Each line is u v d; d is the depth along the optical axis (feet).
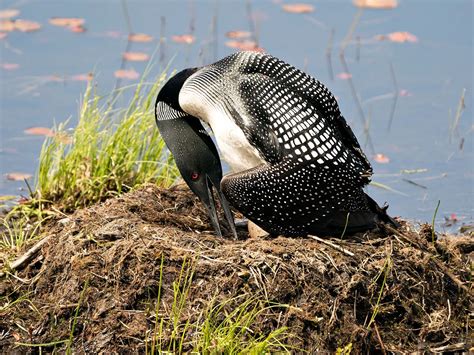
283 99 29.27
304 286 27.17
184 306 26.71
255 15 56.34
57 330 27.07
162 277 27.35
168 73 47.60
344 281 27.37
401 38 53.01
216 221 31.04
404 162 42.14
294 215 29.25
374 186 40.11
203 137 31.45
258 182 28.81
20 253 30.40
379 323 27.53
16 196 37.42
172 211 32.42
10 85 46.91
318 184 28.99
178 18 55.36
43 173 36.06
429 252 29.73
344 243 28.73
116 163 36.04
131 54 49.21
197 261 27.35
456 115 45.98
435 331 27.61
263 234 30.81
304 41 52.80
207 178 31.30
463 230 36.04
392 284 27.91
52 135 39.55
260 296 26.78
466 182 40.29
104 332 26.63
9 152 41.32
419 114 46.09
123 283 27.45
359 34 54.08
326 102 29.86
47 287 28.40
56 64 48.98
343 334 26.71
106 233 28.68
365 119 45.70
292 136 28.96
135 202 31.45
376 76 49.52
